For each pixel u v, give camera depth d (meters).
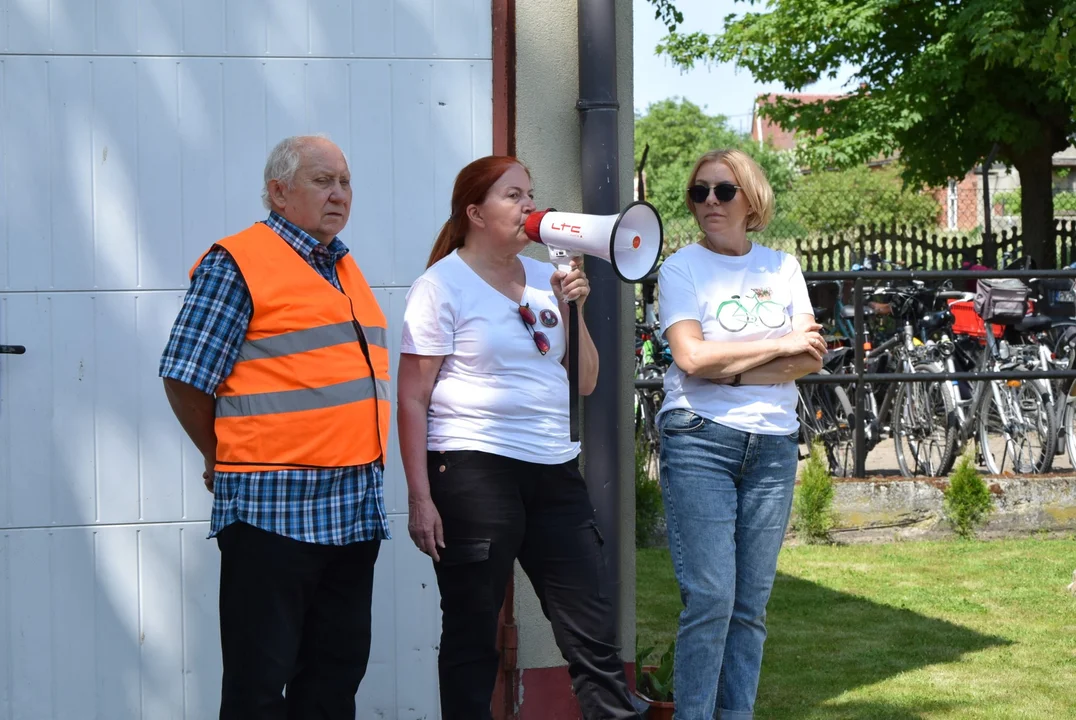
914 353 8.87
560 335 3.46
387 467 4.17
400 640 4.19
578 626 3.40
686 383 3.68
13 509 3.94
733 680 3.78
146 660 4.04
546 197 4.24
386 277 4.14
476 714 3.36
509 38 4.20
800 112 18.52
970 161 17.94
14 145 3.92
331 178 3.18
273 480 3.07
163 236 4.01
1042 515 7.70
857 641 5.55
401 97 4.14
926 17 16.66
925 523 7.70
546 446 3.38
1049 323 8.41
